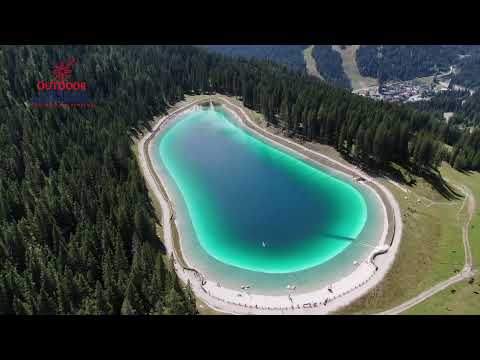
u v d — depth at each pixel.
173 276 77.81
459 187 131.38
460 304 81.00
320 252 99.69
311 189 127.50
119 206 96.44
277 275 92.31
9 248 81.56
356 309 82.12
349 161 139.88
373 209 115.50
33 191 106.38
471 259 95.38
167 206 117.12
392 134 130.12
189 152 152.38
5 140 122.62
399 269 92.69
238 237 105.94
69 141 125.44
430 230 106.38
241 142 160.75
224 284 90.00
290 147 153.50
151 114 176.00
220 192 126.38
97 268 82.06
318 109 157.62
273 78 194.50
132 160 124.88
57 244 87.06
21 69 165.62
